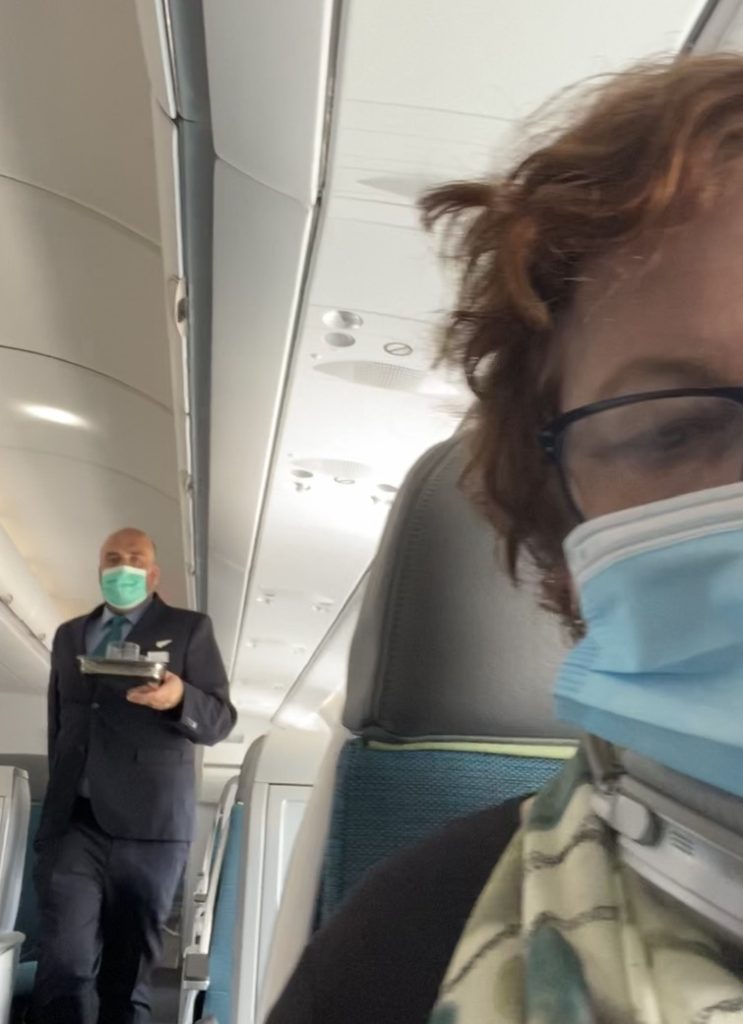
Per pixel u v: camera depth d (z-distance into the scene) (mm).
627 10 1619
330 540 5336
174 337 3197
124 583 3002
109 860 2820
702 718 571
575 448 701
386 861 762
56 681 3041
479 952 606
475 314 847
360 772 969
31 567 7988
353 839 945
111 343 4121
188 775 2916
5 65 2562
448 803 961
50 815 2857
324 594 6559
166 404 4621
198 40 1787
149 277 3547
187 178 2309
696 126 689
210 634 3055
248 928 2830
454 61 1758
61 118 2762
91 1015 2730
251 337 3035
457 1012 572
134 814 2824
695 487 656
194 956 2775
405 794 964
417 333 2900
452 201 875
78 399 4797
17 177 3078
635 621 630
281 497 4691
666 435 664
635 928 556
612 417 676
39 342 4207
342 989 669
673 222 681
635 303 689
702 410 653
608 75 958
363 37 1716
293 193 2230
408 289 2660
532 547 866
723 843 536
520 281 746
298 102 1896
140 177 2984
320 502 4707
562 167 754
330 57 1776
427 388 3305
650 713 601
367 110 1905
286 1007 684
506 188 816
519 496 838
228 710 2994
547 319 742
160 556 7316
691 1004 503
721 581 601
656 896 575
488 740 985
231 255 2590
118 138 2820
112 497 6195
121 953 2873
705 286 671
